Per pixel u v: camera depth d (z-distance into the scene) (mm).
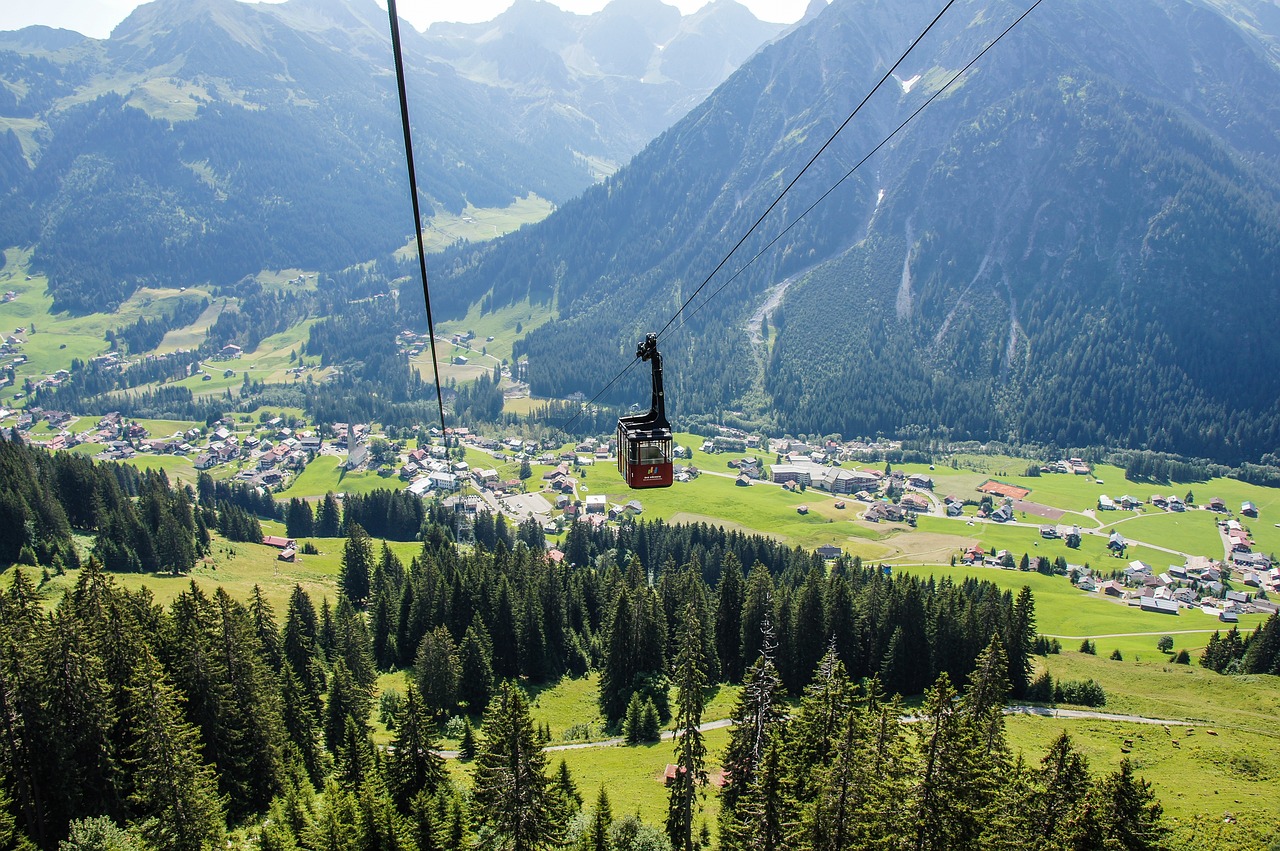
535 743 57938
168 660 73375
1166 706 110125
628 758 91312
